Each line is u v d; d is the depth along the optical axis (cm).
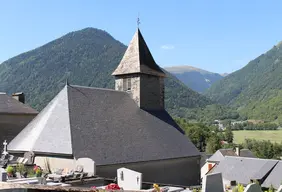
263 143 10356
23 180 1981
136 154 2948
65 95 3033
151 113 3616
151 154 3070
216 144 10238
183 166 3425
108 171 2672
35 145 2747
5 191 1015
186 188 2380
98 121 3008
